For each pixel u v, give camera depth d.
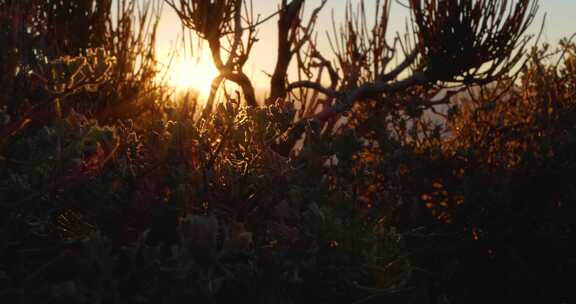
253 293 1.25
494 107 5.25
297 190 1.39
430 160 4.81
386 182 2.45
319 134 1.46
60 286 1.02
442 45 5.22
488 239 4.48
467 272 4.39
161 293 1.06
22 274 1.16
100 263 1.06
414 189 4.50
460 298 4.17
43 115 1.36
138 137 1.56
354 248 1.33
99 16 4.60
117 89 3.77
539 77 5.96
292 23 4.59
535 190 4.78
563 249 4.52
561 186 4.74
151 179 1.45
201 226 1.00
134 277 1.12
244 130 1.50
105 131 1.28
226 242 1.02
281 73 4.67
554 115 5.55
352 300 1.42
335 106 4.64
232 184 1.50
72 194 1.38
